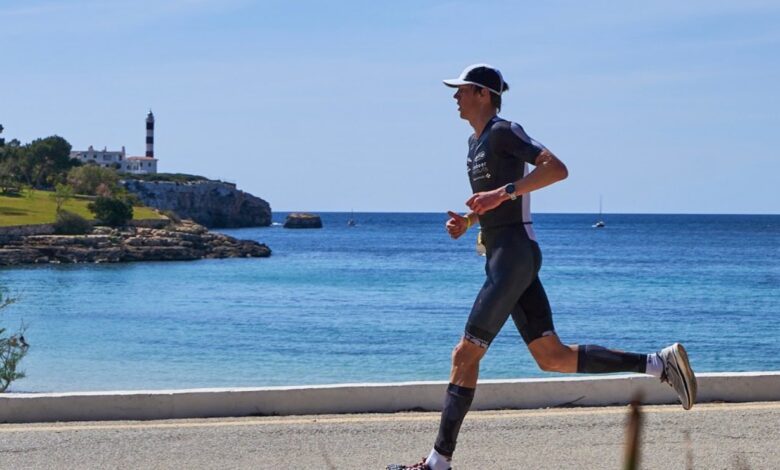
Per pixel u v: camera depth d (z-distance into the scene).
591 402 7.46
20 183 136.00
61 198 110.25
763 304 37.91
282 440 6.37
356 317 33.75
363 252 102.00
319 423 6.84
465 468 5.77
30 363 21.72
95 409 6.98
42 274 68.25
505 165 5.26
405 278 57.94
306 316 34.38
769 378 7.64
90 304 41.44
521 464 5.84
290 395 7.16
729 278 54.53
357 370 21.06
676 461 5.89
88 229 95.00
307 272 66.50
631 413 2.14
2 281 59.78
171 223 111.62
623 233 166.62
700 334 27.84
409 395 7.27
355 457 5.97
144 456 5.97
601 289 46.56
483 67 5.40
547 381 7.42
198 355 23.69
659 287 47.75
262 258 92.06
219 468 5.72
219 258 93.31
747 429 6.69
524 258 5.20
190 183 181.62
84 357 23.03
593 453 6.08
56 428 6.68
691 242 121.62
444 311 35.91
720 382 7.62
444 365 21.77
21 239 87.12
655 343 25.95
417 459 5.92
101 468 5.70
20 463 5.79
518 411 7.26
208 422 6.89
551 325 5.44
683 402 5.49
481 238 5.39
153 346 25.58
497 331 5.25
